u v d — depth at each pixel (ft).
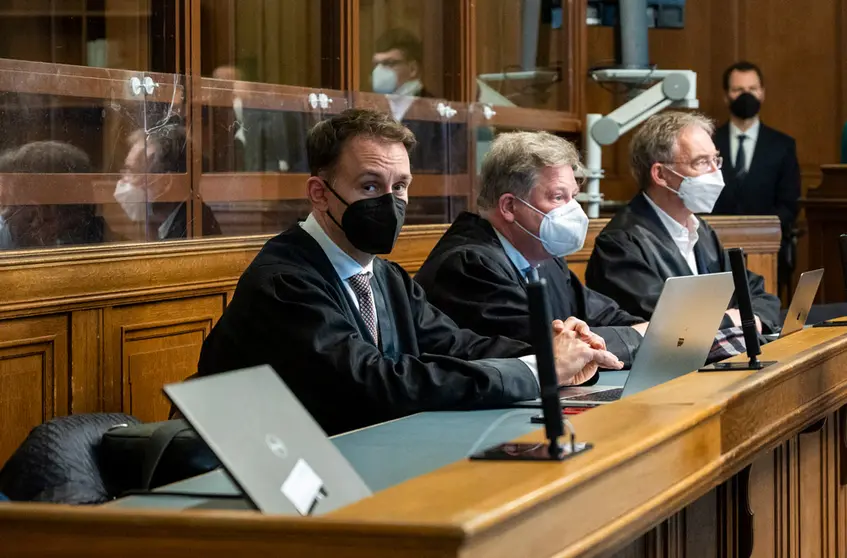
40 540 4.98
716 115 28.63
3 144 11.06
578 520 5.44
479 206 12.14
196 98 13.20
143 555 4.83
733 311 12.94
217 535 4.73
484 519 4.58
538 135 11.90
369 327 9.71
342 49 15.72
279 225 14.46
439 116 17.19
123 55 12.80
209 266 12.34
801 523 10.86
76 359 10.83
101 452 7.20
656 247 14.12
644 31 21.70
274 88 14.38
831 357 10.20
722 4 28.66
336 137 9.49
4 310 10.01
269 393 5.38
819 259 21.94
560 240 11.68
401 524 4.50
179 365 12.10
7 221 11.07
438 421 8.16
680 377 8.68
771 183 23.66
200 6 13.44
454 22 17.94
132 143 12.39
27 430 10.40
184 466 6.97
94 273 10.87
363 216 9.34
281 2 14.70
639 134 14.40
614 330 11.32
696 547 8.79
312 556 4.63
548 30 20.27
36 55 11.97
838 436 11.80
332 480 5.34
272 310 9.02
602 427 6.54
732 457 7.64
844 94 28.14
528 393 8.91
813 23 28.27
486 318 11.23
